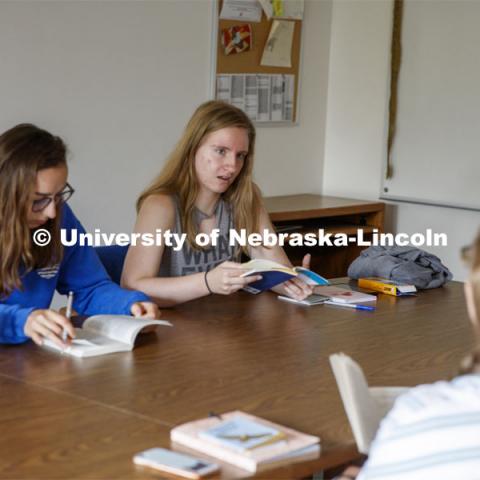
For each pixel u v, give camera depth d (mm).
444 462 1048
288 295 2604
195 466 1288
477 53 4164
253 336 2139
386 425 1115
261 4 4285
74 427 1466
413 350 2076
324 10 4664
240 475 1290
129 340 1968
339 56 4711
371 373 1878
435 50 4312
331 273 4484
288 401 1652
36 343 1975
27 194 1956
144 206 2590
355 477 1433
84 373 1773
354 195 4730
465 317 2455
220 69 4168
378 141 4594
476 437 1048
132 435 1437
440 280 2896
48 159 1957
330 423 1537
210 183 2605
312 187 4812
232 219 2770
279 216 3980
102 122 3754
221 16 4121
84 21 3625
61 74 3586
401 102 4473
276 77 4457
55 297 3697
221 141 2570
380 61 4535
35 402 1585
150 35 3863
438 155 4363
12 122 3465
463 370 1163
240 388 1720
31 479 1260
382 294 2727
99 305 2287
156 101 3936
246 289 2656
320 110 4770
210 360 1909
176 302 2436
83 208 3750
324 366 1900
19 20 3426
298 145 4676
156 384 1724
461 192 4301
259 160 4469
